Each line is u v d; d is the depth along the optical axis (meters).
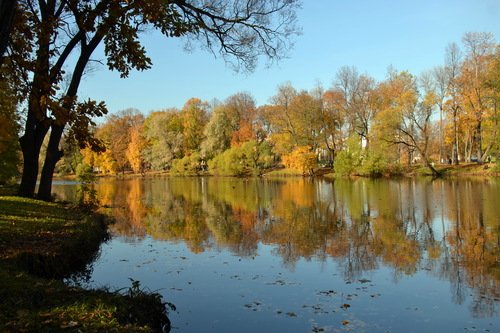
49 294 5.93
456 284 8.71
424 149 49.81
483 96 44.53
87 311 5.36
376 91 56.25
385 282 8.91
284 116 61.88
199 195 31.83
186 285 8.79
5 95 13.29
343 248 12.20
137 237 14.38
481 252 11.36
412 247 12.17
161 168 74.31
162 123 73.94
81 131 8.86
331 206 22.44
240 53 14.84
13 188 23.97
